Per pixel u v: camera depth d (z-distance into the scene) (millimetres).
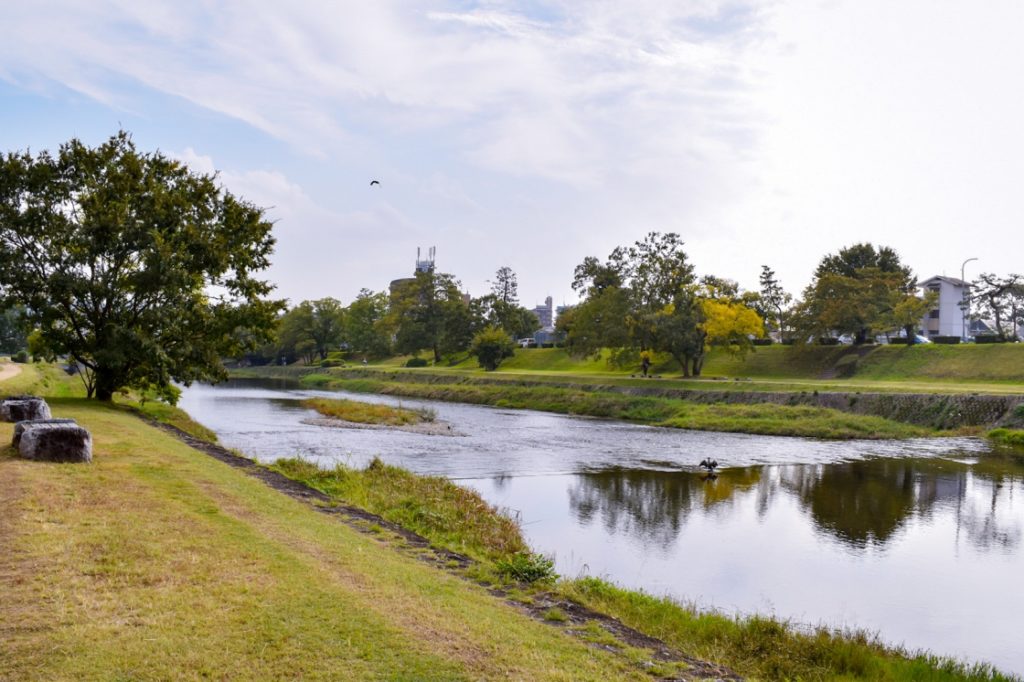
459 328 107125
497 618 7797
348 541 10453
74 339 28703
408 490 19141
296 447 31141
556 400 59531
